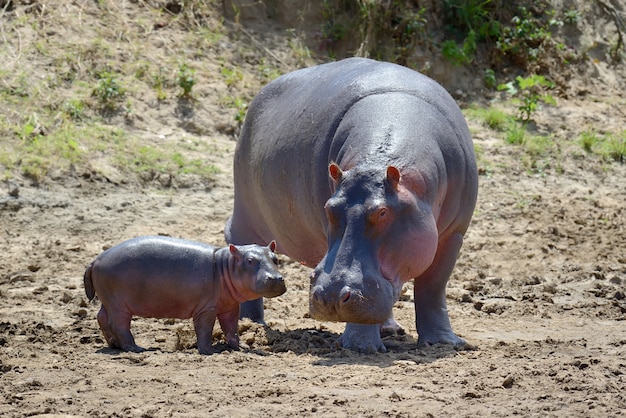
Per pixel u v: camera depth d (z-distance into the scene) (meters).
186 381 18.47
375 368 19.53
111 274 21.31
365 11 48.50
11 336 22.72
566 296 29.39
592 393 17.50
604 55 52.81
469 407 16.66
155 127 41.22
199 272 21.22
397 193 19.66
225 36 47.28
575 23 53.19
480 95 48.72
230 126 42.38
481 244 35.25
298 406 16.69
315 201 22.25
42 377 18.83
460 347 21.94
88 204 35.78
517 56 50.91
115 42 44.75
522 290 30.12
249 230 26.84
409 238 19.58
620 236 36.72
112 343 21.66
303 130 22.97
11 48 42.78
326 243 22.80
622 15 55.16
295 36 48.53
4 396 17.44
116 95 41.59
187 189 37.81
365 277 18.86
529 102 46.09
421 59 48.62
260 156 24.80
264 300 27.98
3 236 33.38
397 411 16.31
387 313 18.91
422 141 20.97
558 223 37.78
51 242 33.09
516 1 52.88
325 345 22.39
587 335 23.84
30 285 28.66
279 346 22.19
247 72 45.81
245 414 16.20
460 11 51.00
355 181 19.83
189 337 22.03
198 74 44.47
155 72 43.78
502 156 43.41
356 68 23.53
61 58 42.84
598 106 49.31
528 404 16.84
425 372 19.17
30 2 45.31
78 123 40.09
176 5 47.91
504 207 39.03
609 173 43.25
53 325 24.02
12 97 40.31
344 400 16.98
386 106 21.56
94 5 46.16
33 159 36.94
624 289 29.89
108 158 38.25
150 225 35.16
